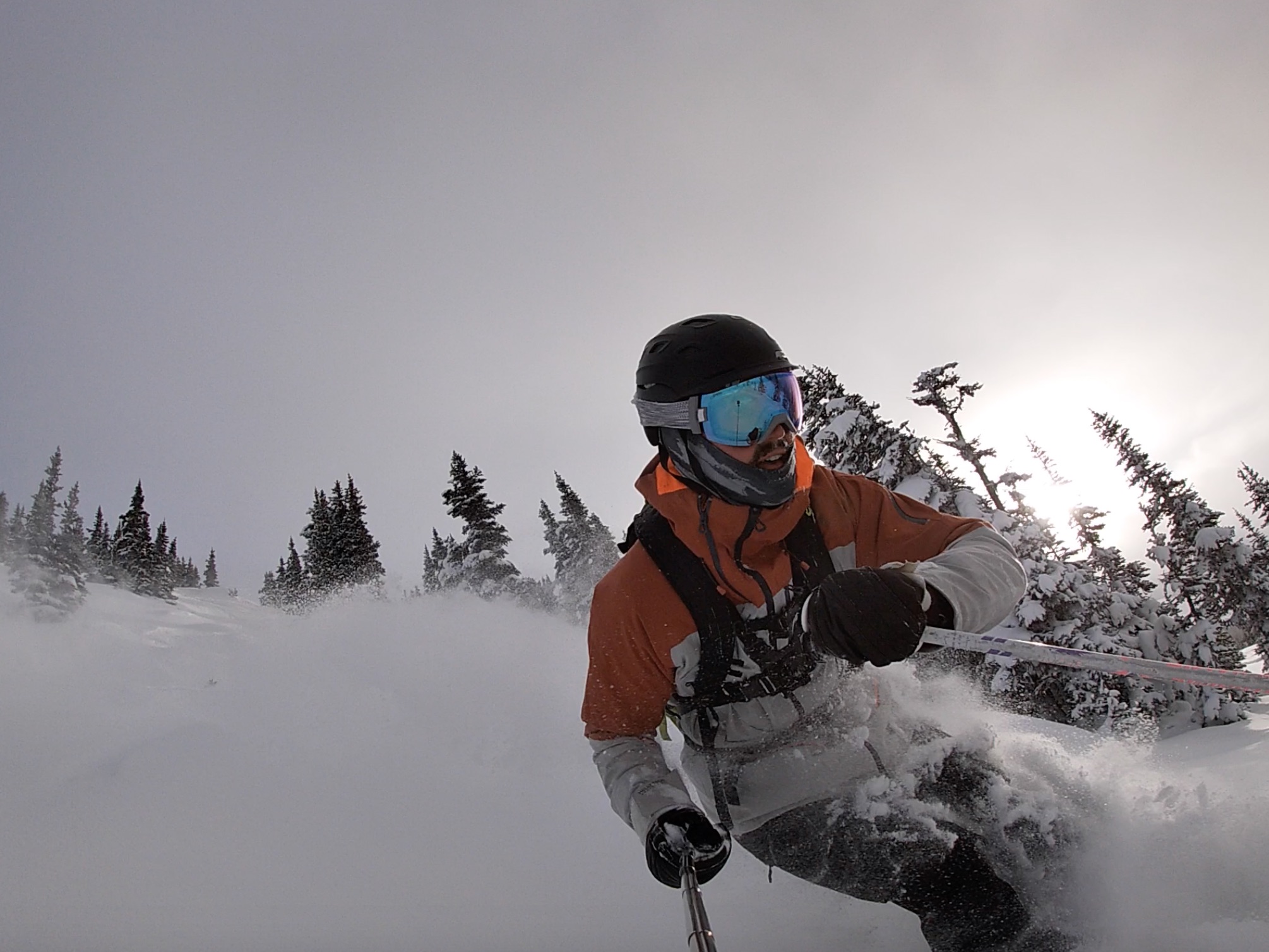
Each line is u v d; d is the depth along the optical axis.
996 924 2.23
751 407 2.41
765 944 2.63
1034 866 2.29
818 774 2.45
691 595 2.41
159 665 9.20
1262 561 24.98
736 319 2.56
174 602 45.53
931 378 16.27
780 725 2.48
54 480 33.28
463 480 30.41
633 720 2.58
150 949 2.77
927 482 13.91
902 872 2.32
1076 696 13.10
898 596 1.98
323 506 41.97
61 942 2.80
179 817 3.79
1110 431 26.55
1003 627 13.78
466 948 2.76
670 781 2.46
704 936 1.85
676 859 2.19
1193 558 25.42
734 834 2.61
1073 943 2.16
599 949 2.72
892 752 2.47
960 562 2.31
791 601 2.46
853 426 14.58
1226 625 24.92
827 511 2.56
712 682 2.44
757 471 2.40
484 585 28.67
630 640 2.48
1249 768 2.93
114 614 29.92
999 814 2.35
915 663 2.67
